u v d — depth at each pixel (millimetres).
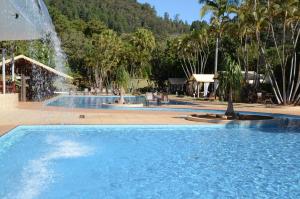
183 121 16297
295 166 9023
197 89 47781
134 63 68312
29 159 9328
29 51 44938
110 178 7730
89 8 113312
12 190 6746
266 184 7438
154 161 9352
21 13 11039
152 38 69188
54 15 72250
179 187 7145
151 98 28578
